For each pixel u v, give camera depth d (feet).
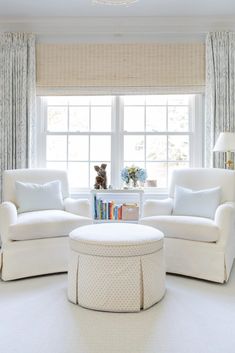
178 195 11.16
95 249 7.54
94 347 5.99
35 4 11.76
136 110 14.01
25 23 13.23
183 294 8.40
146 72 13.38
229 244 9.48
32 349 5.92
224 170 11.49
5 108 13.23
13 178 11.58
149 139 14.01
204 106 13.48
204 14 12.53
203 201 10.62
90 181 14.14
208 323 6.90
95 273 7.54
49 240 9.73
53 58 13.47
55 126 14.14
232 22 12.91
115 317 7.18
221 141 11.76
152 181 13.50
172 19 12.88
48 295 8.33
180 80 13.32
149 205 10.90
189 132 13.82
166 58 13.34
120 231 8.42
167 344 6.09
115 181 13.87
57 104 14.14
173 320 7.02
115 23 13.12
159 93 13.43
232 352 5.83
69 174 14.15
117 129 13.82
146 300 7.56
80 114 14.14
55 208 11.27
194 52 13.29
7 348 5.95
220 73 12.96
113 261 7.47
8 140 13.23
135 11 12.32
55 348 5.96
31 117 13.35
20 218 9.73
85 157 14.16
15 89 13.24
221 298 8.16
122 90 13.47
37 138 13.91
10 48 13.23
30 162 13.32
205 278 9.21
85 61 13.46
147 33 13.41
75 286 7.83
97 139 14.10
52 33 13.48
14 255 9.25
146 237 7.89
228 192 11.14
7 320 7.00
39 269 9.56
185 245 9.53
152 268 7.77
